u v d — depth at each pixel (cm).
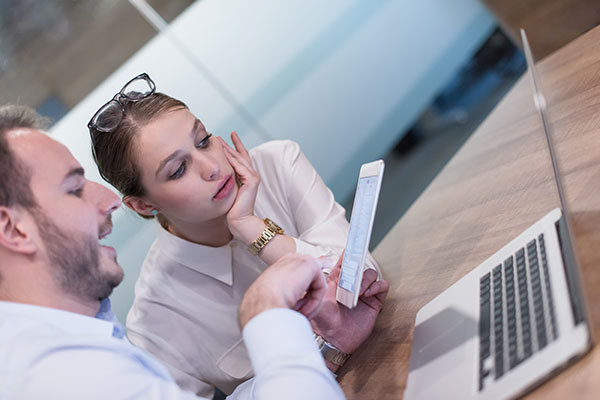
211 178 103
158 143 100
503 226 83
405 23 274
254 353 62
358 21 261
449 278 81
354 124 261
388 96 270
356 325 83
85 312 73
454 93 334
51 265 68
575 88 102
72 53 205
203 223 116
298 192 123
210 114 231
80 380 54
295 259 70
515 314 58
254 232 107
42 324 61
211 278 123
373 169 76
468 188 105
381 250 110
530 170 92
